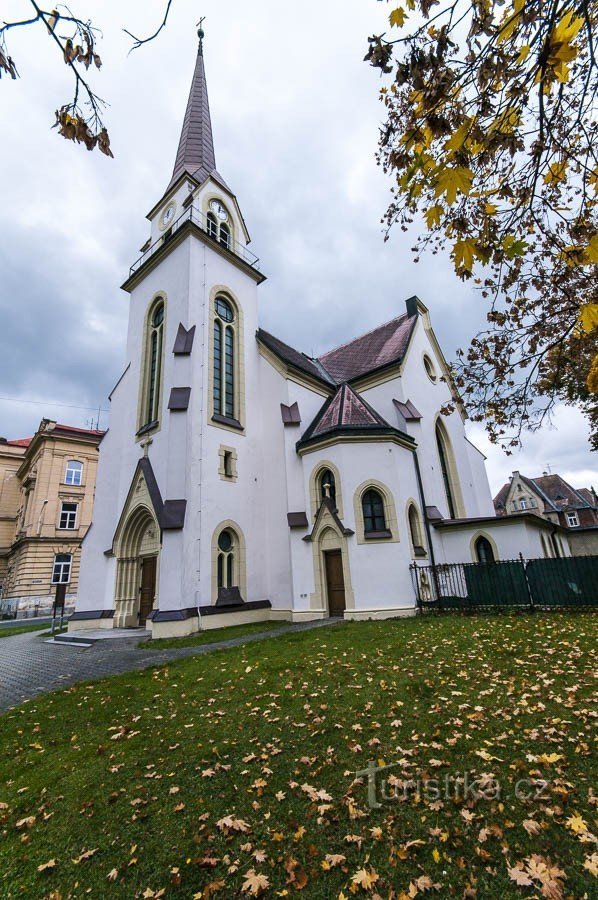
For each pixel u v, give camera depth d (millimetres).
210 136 30453
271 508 19984
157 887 3234
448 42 3090
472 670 7789
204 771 4867
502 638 10250
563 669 7434
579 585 14031
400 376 23141
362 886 3035
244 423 20781
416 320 27359
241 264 23250
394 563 16703
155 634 14719
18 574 41469
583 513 49656
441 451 26562
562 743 4820
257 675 8617
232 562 18375
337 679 7848
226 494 18609
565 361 7742
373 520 17641
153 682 8844
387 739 5270
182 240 21391
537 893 2893
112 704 7590
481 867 3143
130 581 19500
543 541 21625
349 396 20906
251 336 22984
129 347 23828
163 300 22000
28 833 4023
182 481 16812
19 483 52156
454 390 8844
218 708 6938
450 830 3549
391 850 3379
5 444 52250
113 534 21203
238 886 3172
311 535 17891
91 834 3938
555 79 3137
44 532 41062
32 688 9500
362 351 28750
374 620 15180
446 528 20438
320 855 3398
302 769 4758
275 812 4012
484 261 3834
